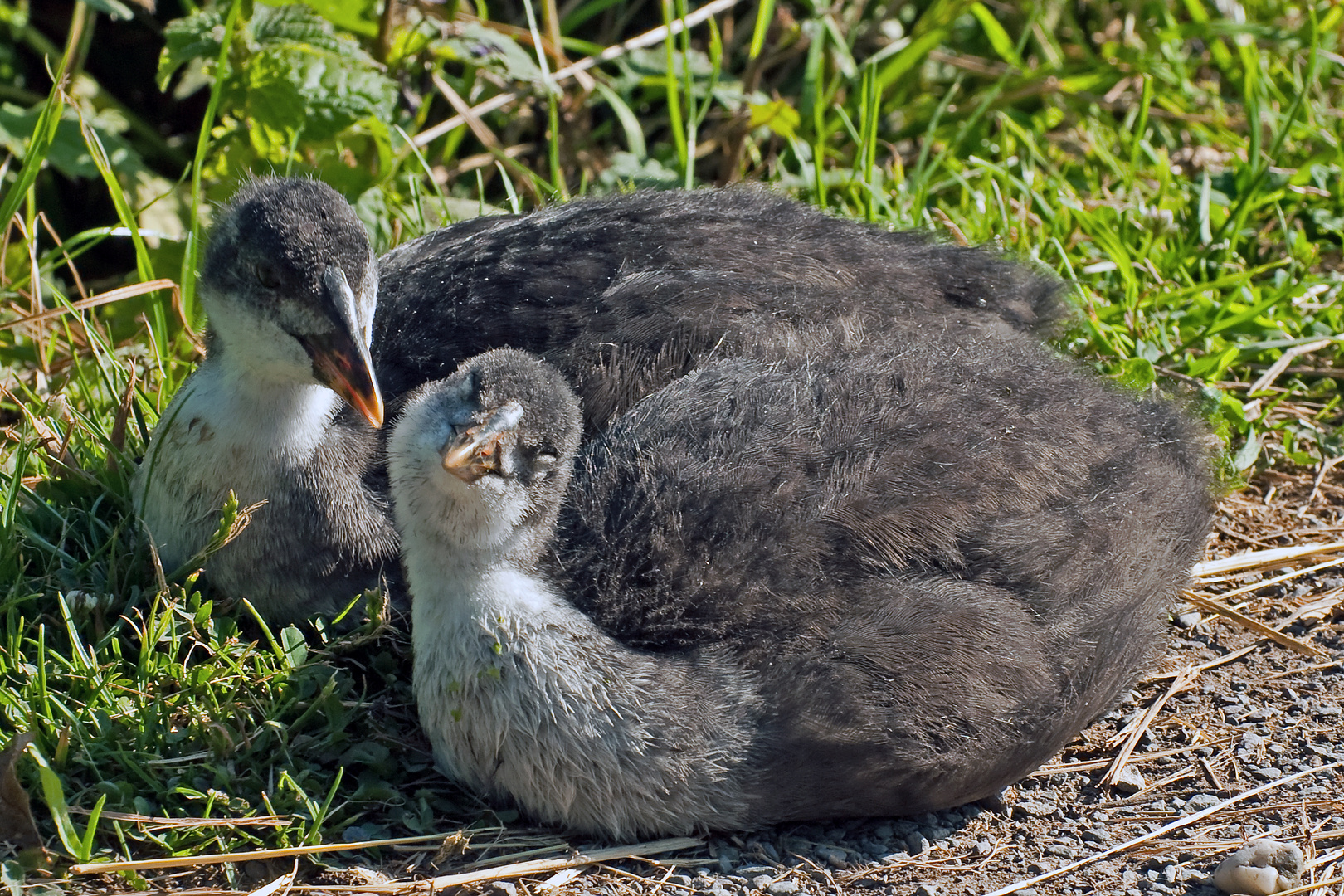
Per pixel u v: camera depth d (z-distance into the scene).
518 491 6.95
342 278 7.66
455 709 7.00
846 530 7.22
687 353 8.38
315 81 11.04
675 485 7.36
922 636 7.04
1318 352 11.12
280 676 7.43
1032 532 7.37
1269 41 14.52
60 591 7.83
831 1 14.17
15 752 6.53
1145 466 7.92
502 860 6.80
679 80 13.16
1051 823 7.29
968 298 9.20
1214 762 7.70
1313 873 6.90
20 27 12.61
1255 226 12.53
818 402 7.70
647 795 6.88
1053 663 7.24
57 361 10.25
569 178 13.12
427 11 12.85
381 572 8.12
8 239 11.81
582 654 6.91
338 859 6.72
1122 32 14.81
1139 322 10.87
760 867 6.88
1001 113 12.95
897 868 6.93
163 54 11.17
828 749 6.90
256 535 8.00
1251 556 9.26
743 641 7.04
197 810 6.86
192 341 9.98
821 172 11.78
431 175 11.20
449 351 8.42
